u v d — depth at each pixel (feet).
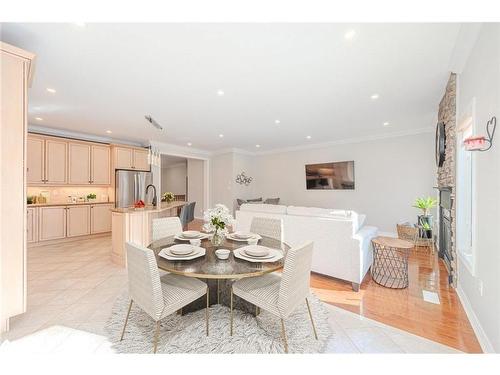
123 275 9.51
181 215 16.61
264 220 8.50
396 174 16.81
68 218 15.46
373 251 9.95
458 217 7.91
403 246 8.21
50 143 15.01
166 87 9.33
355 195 18.85
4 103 5.47
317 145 21.03
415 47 6.73
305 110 12.19
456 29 5.91
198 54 7.03
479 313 5.65
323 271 8.86
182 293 5.24
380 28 5.90
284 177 23.59
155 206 13.88
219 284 7.01
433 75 8.47
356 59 7.38
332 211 8.98
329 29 5.92
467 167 7.77
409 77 8.61
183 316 6.27
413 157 16.11
